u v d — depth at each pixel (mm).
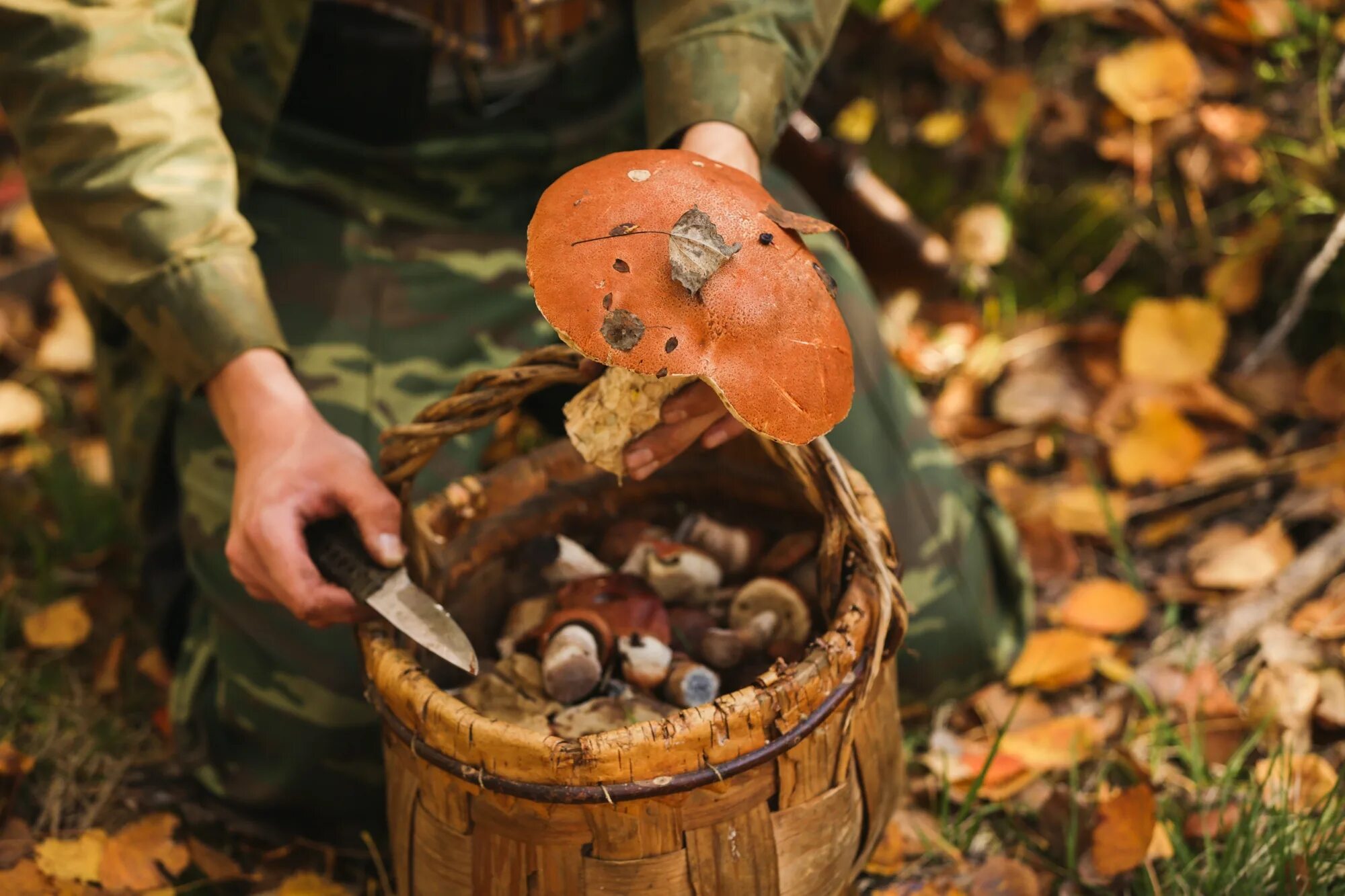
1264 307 1907
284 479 1038
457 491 1118
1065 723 1371
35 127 1109
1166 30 2018
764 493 1206
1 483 1807
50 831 1320
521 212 1481
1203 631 1496
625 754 851
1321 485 1663
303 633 1235
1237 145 1930
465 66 1390
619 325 825
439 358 1368
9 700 1474
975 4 2236
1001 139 2078
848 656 926
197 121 1138
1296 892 1150
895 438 1397
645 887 917
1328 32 1945
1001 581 1463
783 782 925
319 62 1365
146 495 1404
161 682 1508
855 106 2188
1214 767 1340
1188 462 1715
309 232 1411
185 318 1098
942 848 1267
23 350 2025
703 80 1151
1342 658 1431
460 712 876
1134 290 1991
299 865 1295
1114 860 1184
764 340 840
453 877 970
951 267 1921
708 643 1077
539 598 1150
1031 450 1834
